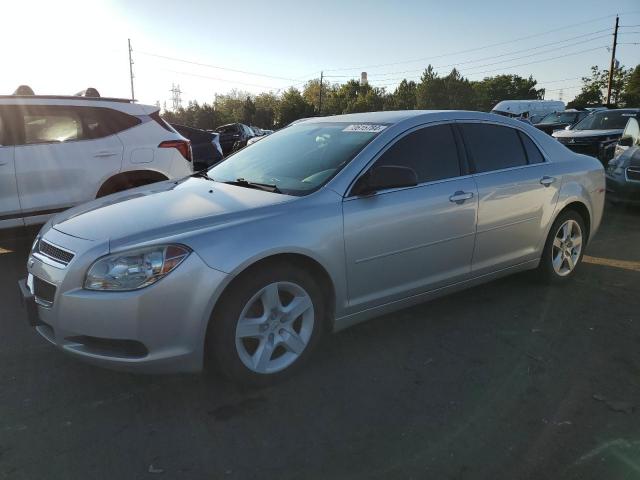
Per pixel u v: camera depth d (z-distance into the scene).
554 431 2.65
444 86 80.56
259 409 2.87
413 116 3.87
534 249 4.45
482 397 2.98
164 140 6.18
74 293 2.73
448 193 3.74
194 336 2.76
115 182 5.83
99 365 2.79
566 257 4.78
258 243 2.88
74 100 5.71
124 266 2.69
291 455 2.48
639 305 4.34
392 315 4.12
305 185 3.38
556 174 4.51
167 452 2.51
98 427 2.71
